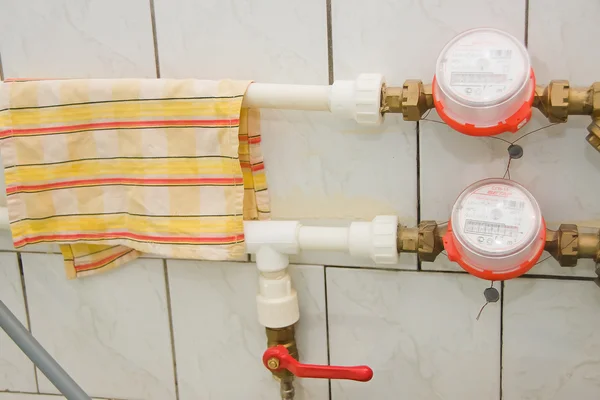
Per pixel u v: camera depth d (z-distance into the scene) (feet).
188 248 2.82
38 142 2.87
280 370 2.88
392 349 2.99
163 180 2.80
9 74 3.01
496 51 2.39
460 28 2.56
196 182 2.77
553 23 2.48
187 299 3.15
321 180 2.86
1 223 3.03
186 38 2.81
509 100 2.34
